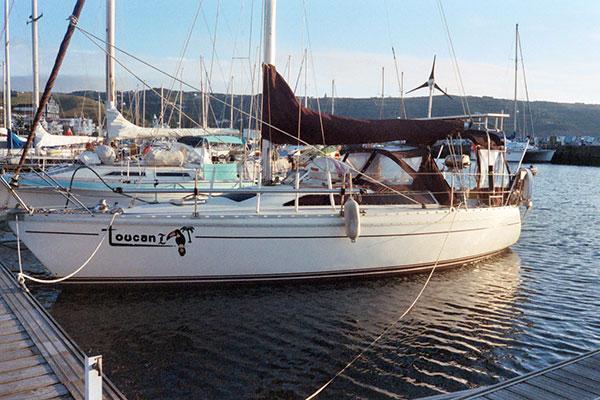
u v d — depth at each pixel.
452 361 5.62
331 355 5.70
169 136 14.46
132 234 7.17
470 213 8.98
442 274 8.96
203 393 4.79
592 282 8.83
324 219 7.61
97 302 7.07
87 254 7.15
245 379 5.09
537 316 7.06
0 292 6.11
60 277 7.26
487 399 4.05
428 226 8.44
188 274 7.40
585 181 36.50
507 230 10.02
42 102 8.24
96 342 5.86
